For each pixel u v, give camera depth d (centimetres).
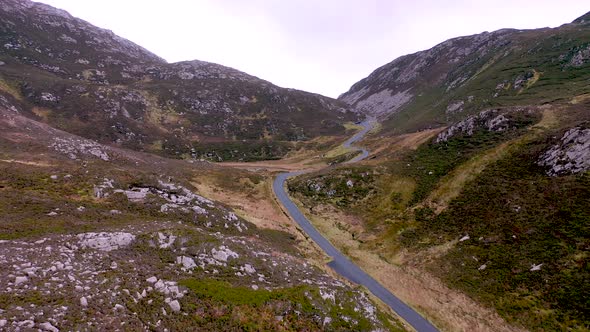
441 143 7994
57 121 11231
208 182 7819
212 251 2741
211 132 16088
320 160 12862
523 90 12188
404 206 6119
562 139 5038
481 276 3800
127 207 3672
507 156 5741
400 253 4812
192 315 1820
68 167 4291
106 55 19838
